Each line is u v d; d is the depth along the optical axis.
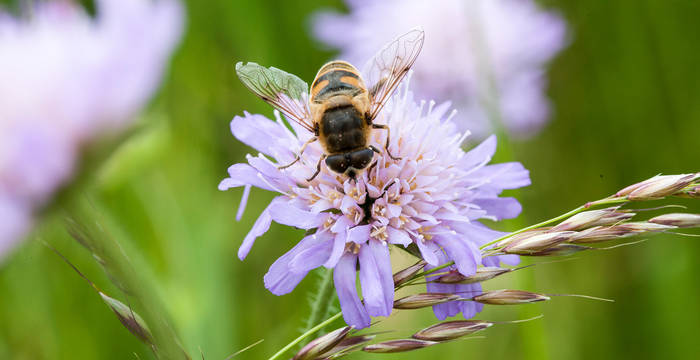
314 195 0.21
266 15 0.27
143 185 0.24
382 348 0.20
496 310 0.26
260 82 0.22
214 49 0.27
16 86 0.18
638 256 0.26
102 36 0.19
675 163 0.27
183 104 0.26
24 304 0.24
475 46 0.25
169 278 0.24
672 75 0.27
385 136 0.22
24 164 0.18
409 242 0.21
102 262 0.19
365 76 0.22
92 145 0.18
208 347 0.24
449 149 0.21
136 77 0.18
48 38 0.19
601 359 0.26
